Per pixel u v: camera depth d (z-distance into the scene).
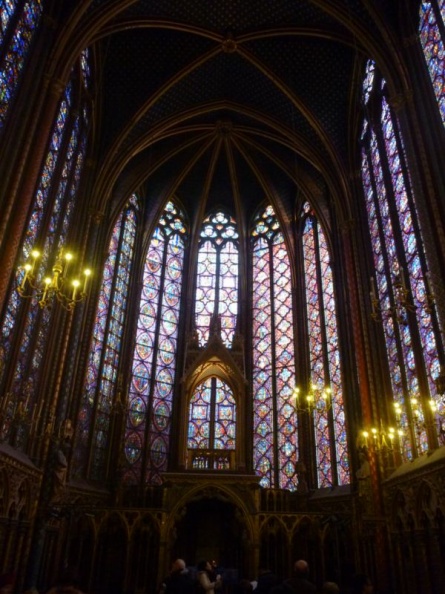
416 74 15.49
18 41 13.76
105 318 22.77
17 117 13.54
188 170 26.86
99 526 17.34
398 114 15.52
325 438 21.39
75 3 15.98
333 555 17.66
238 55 22.36
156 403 23.92
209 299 27.36
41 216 15.73
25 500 14.20
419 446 14.69
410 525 14.27
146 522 17.77
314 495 20.48
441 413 13.36
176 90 22.88
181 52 21.56
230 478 18.52
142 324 25.06
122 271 24.86
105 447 21.17
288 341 25.05
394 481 15.32
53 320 16.83
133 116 22.02
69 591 4.70
